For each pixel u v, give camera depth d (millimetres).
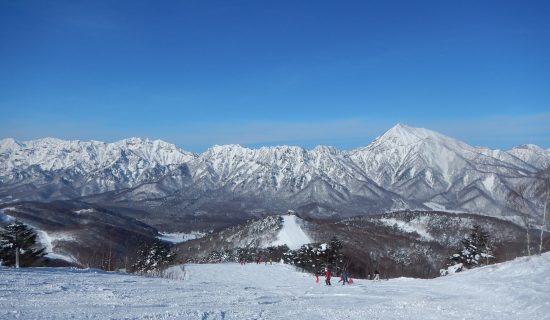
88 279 33750
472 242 76062
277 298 28500
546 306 20062
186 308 22219
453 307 22656
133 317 18672
